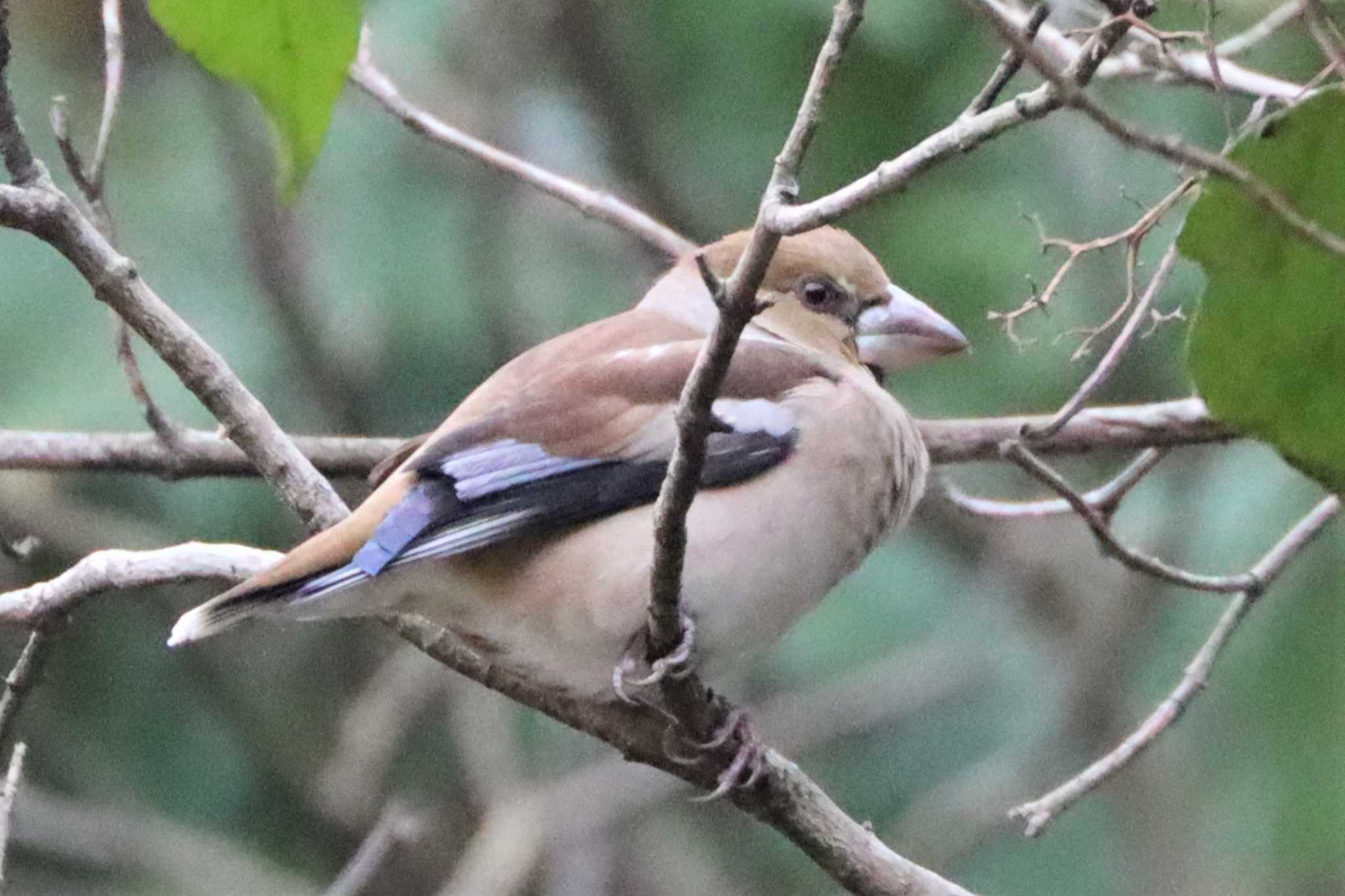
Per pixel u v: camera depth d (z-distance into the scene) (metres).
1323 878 11.12
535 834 11.95
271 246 11.22
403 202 11.69
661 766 7.09
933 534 12.60
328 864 12.55
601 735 7.12
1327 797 10.70
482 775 12.39
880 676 12.62
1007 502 11.27
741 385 7.13
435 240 11.69
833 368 7.45
